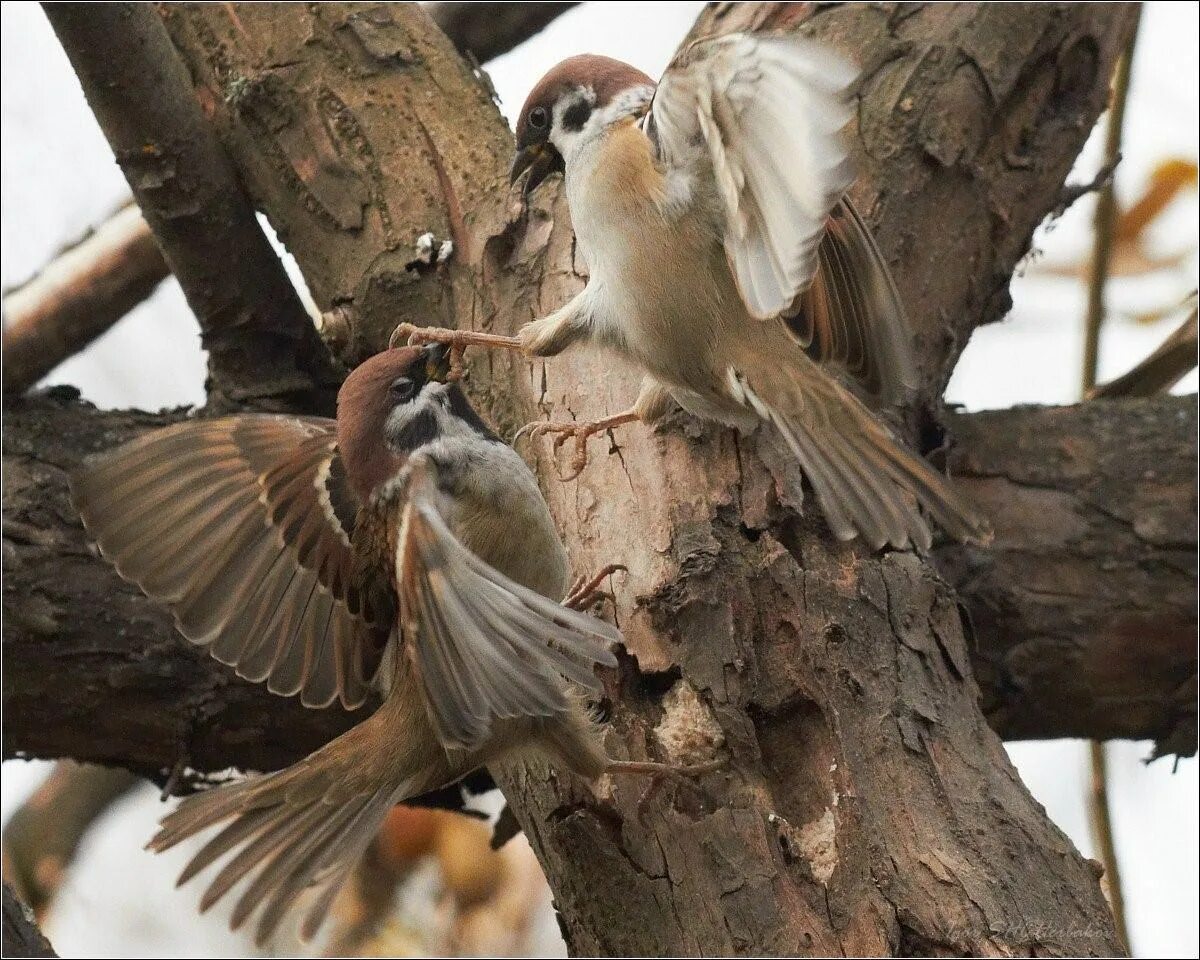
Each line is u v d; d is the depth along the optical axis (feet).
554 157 27.37
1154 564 34.99
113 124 32.81
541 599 19.77
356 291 32.09
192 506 23.53
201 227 33.96
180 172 33.30
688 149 24.09
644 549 25.63
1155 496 35.37
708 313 24.70
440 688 20.90
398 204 32.55
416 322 31.53
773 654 24.62
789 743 24.29
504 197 31.50
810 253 19.06
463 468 23.93
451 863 38.75
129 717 33.53
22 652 32.96
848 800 22.91
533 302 29.76
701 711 24.23
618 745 24.25
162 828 21.90
